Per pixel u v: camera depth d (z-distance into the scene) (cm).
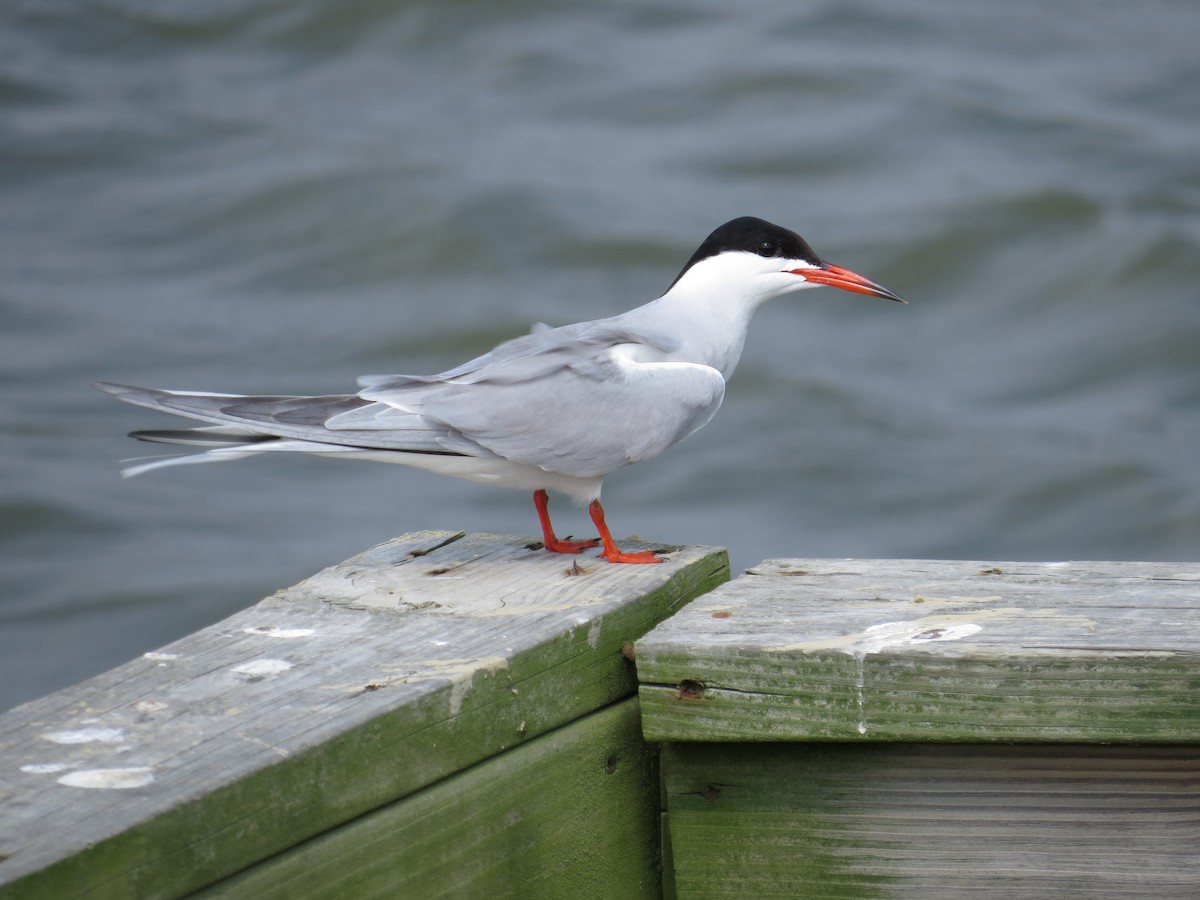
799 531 1427
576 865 394
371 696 348
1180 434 1573
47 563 1396
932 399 1641
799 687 367
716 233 681
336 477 1573
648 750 412
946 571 430
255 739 327
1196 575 415
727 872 391
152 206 2023
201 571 1377
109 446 1578
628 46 2408
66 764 317
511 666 373
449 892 360
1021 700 354
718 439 1571
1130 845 361
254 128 2220
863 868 379
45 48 2517
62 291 1853
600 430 577
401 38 2491
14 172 2133
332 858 332
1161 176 2023
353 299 1816
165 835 298
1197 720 346
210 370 1670
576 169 2050
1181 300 1780
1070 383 1675
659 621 438
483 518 1459
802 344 1736
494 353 599
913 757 371
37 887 279
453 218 1892
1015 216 1908
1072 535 1426
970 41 2473
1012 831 368
